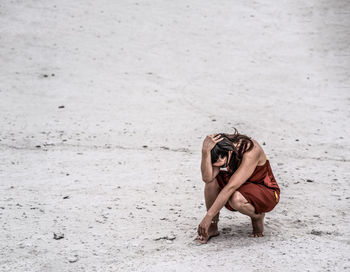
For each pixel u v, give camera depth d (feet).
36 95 72.02
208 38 100.32
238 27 106.42
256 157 30.14
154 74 82.84
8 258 28.27
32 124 61.57
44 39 95.45
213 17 111.86
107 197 40.34
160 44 96.43
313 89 77.46
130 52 91.81
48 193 40.88
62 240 31.17
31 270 26.78
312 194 41.68
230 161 29.96
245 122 64.34
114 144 56.44
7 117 63.31
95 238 31.60
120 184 43.83
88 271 26.63
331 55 92.48
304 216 36.42
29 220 34.58
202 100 72.54
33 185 42.86
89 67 84.28
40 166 48.39
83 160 50.65
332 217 36.24
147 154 53.31
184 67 86.38
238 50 94.89
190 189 42.98
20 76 78.84
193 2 121.19
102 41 96.43
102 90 75.25
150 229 33.42
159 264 27.30
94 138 58.08
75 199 39.58
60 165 48.85
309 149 55.36
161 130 61.46
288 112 68.13
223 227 34.12
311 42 98.94
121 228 33.55
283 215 36.60
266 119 65.51
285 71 85.35
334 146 56.39
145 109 68.80
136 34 100.83
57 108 67.67
